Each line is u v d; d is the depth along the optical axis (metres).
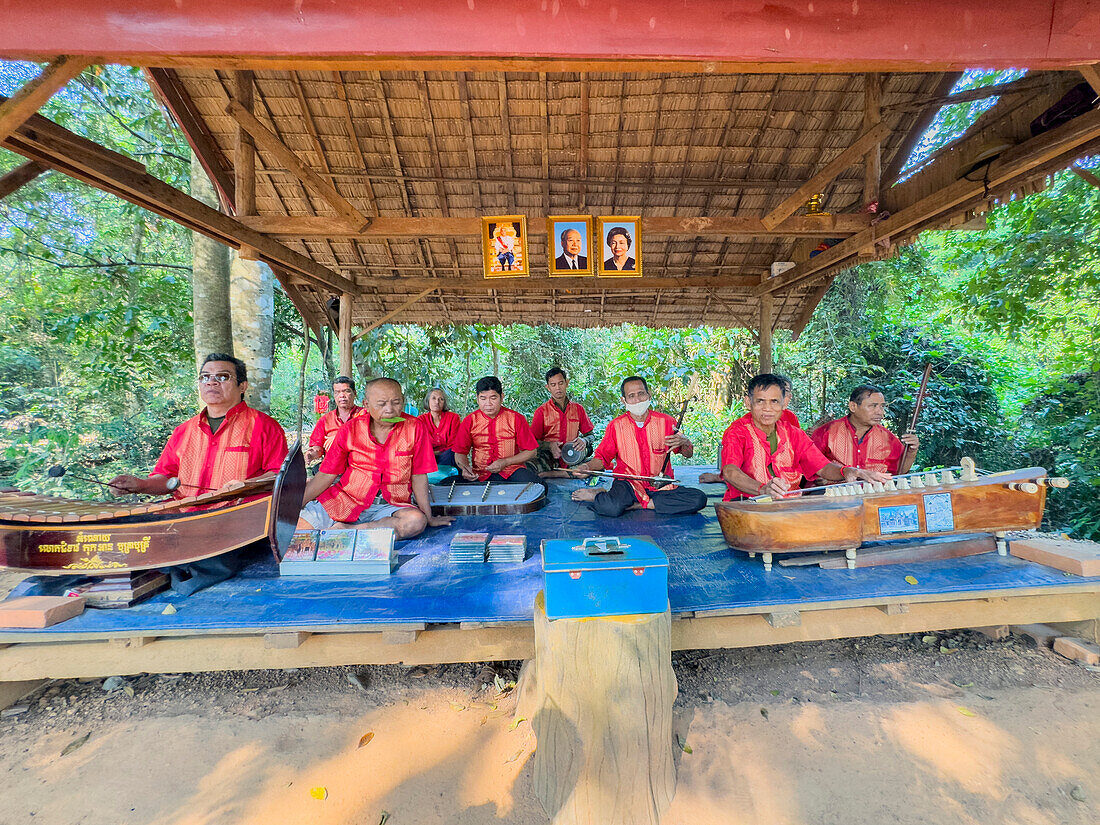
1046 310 6.22
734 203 4.77
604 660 1.81
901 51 1.30
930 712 2.42
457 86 3.92
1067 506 5.52
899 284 7.35
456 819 1.89
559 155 4.41
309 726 2.39
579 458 5.70
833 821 1.87
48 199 6.24
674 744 2.25
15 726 2.43
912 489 2.69
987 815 1.88
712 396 9.65
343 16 1.22
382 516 3.48
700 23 1.25
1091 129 2.28
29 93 1.66
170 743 2.29
